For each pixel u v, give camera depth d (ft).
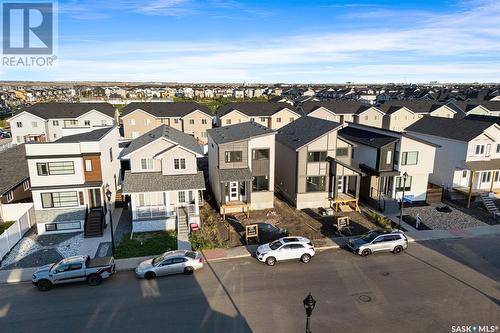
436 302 61.05
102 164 95.76
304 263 76.18
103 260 70.44
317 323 55.42
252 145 103.71
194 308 59.77
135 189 92.43
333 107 249.96
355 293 63.98
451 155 119.03
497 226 95.30
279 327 54.65
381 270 72.74
